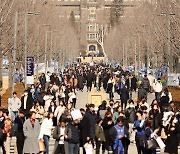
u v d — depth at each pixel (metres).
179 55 105.25
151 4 163.50
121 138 38.94
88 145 40.31
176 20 100.12
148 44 134.12
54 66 148.88
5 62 114.50
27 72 91.38
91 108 43.28
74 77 110.50
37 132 39.19
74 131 39.16
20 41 106.69
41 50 144.38
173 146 40.72
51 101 59.56
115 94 104.88
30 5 122.19
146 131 38.38
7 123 41.62
